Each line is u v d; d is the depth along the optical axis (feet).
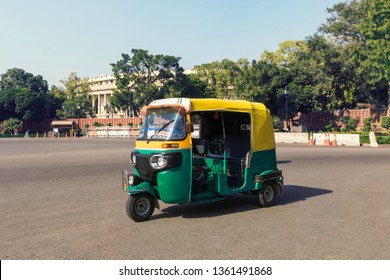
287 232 17.97
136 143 22.08
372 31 112.27
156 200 21.13
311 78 161.68
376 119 151.43
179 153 20.40
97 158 57.62
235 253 15.01
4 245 16.38
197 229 18.70
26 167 46.03
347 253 14.93
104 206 24.21
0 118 260.83
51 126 251.19
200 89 217.36
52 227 19.25
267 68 154.61
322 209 23.12
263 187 24.04
